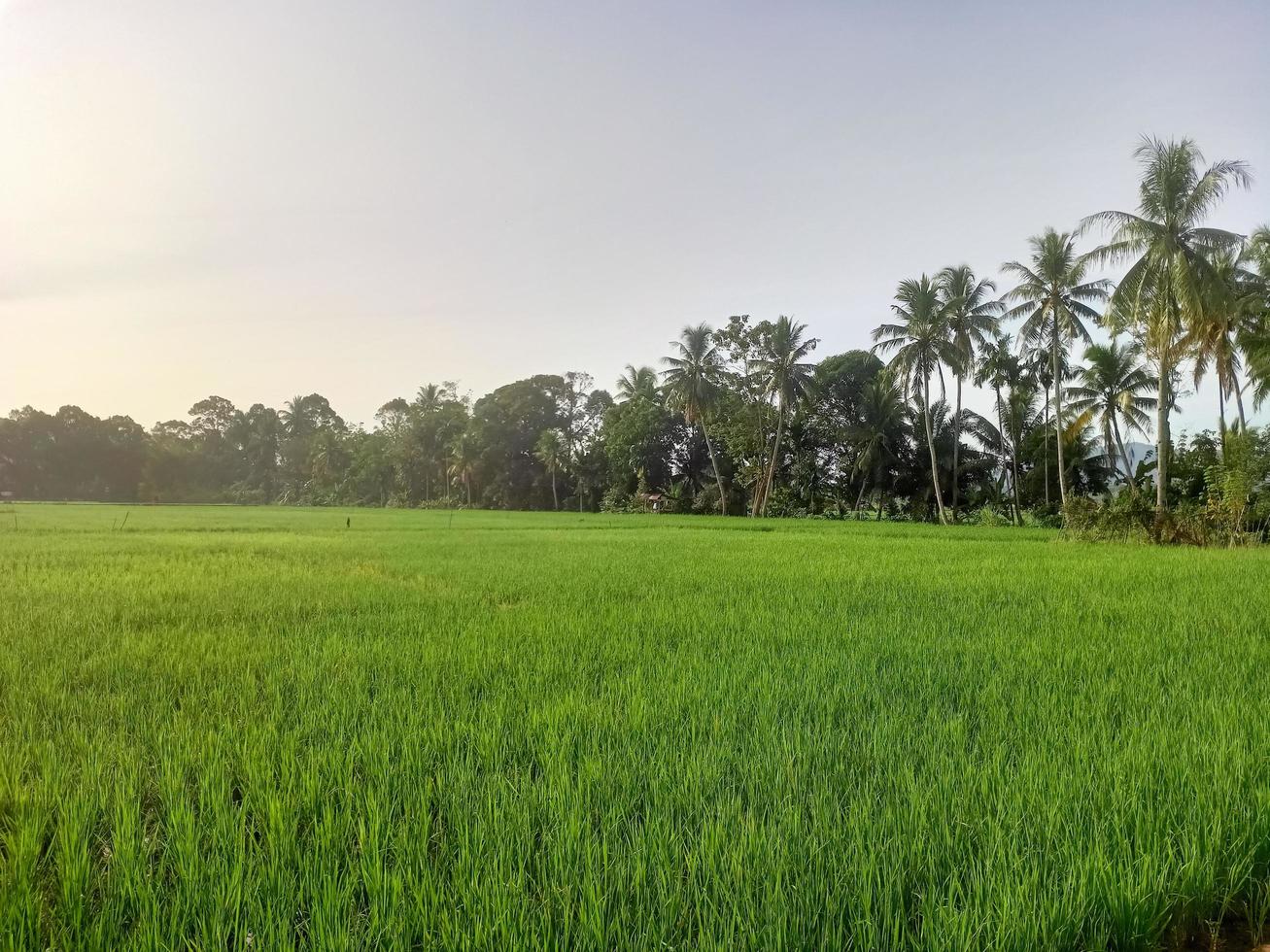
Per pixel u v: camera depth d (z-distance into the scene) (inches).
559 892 98.7
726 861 105.4
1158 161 944.9
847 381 1995.6
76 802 123.1
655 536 936.3
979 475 1808.6
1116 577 446.6
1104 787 129.0
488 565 526.9
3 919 92.4
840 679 206.2
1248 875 104.7
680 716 174.2
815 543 786.8
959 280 1467.8
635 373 2399.1
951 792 128.0
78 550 671.8
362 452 3289.9
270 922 91.7
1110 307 1049.5
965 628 284.4
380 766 140.6
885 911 93.4
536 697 190.4
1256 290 1055.6
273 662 230.1
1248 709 172.9
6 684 203.5
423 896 96.3
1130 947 94.6
